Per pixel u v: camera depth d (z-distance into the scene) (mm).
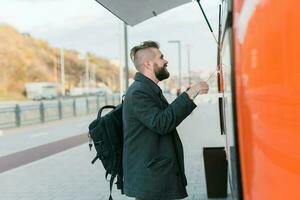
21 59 91500
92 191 7266
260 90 1689
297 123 1624
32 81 92562
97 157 3553
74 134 17594
